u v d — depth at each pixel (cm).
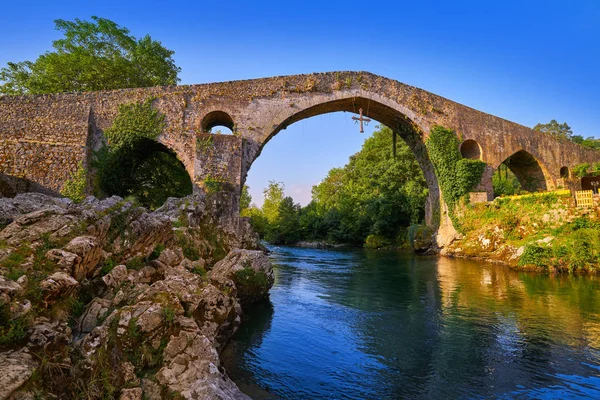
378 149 5341
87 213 777
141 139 2492
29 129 2280
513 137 3172
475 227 2708
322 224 5356
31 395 416
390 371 730
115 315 576
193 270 1132
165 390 516
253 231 2689
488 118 3122
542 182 3338
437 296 1404
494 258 2411
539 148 3269
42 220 698
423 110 2975
